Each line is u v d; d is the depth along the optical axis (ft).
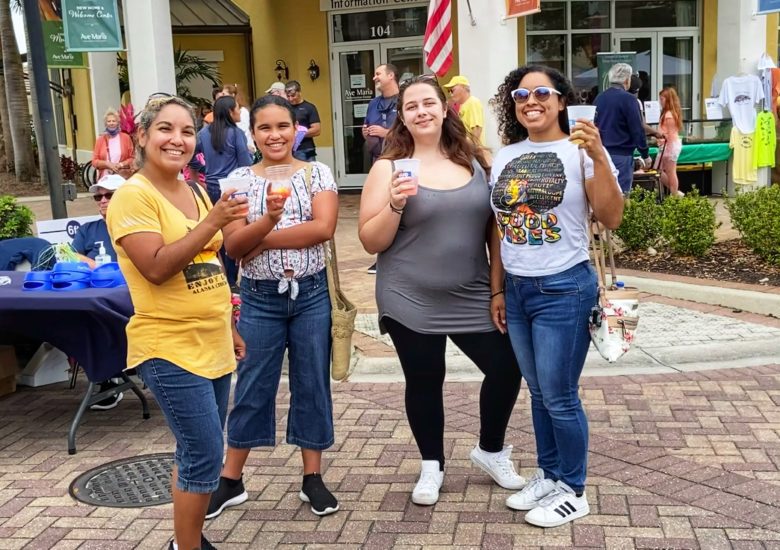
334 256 13.03
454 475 14.19
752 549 11.32
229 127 25.48
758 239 26.45
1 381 19.44
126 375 17.60
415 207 12.17
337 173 57.41
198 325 10.19
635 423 16.10
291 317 12.78
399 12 54.39
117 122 38.29
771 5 38.88
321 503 12.90
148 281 9.94
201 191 11.18
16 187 68.18
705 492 13.07
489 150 13.44
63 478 14.79
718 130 47.09
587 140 10.84
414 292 12.49
